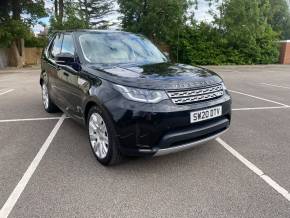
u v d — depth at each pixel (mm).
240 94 9828
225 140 4980
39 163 4086
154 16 25078
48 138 5062
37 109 7184
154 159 4191
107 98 3604
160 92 3410
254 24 27531
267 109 7387
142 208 3049
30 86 11430
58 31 6305
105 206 3084
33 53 26578
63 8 28203
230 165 4020
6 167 3967
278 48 29609
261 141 4949
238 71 20906
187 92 3527
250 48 27984
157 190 3387
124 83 3525
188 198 3223
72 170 3871
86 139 5008
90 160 4172
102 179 3633
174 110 3404
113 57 4648
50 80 5996
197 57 26859
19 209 3037
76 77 4488
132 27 25703
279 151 4520
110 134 3652
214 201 3164
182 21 26688
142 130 3398
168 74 3756
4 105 7672
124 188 3428
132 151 3506
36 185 3500
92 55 4586
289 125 5910
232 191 3357
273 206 3076
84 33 5047
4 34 20859
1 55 22562
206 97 3686
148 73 3779
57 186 3475
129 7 25859
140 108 3371
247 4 27219
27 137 5121
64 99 5199
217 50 27438
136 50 4973
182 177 3686
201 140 3723
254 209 3025
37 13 23094
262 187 3443
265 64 28656
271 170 3877
